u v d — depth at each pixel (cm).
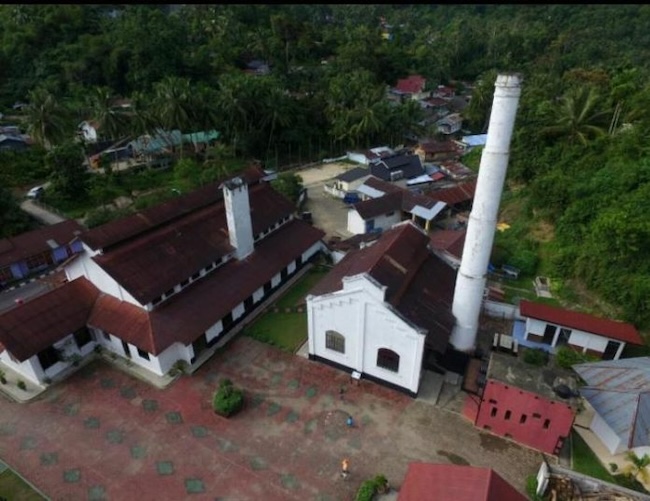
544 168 5325
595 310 3716
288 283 4253
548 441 2573
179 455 2616
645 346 3316
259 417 2856
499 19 17050
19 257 4500
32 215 5859
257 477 2491
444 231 4972
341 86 9250
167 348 3097
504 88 2367
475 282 2950
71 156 6169
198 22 11900
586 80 8012
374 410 2889
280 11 14600
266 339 3497
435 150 8344
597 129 5116
